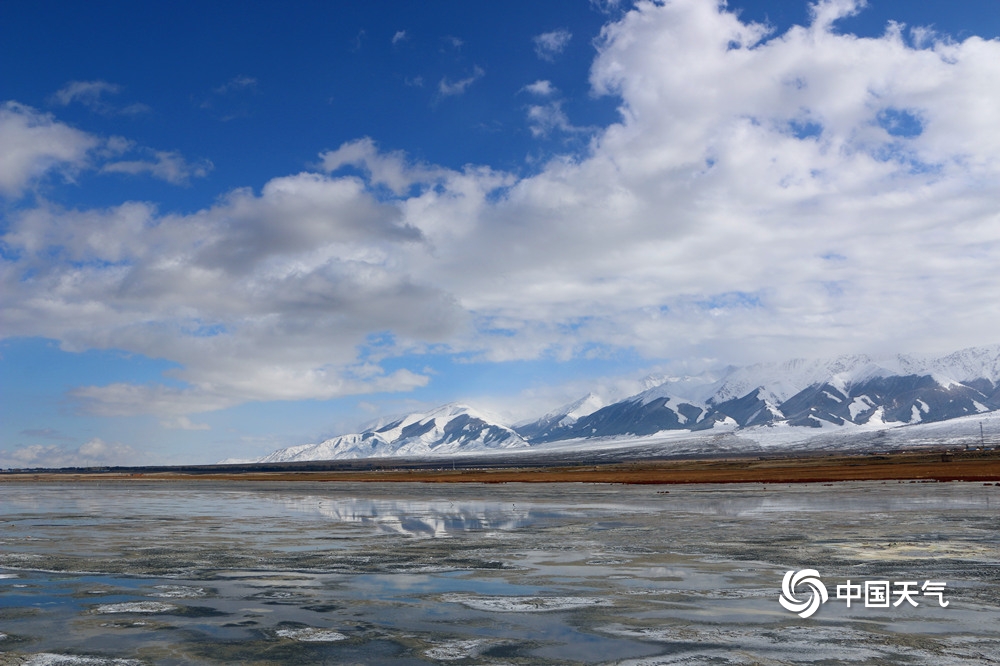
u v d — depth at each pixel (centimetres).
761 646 1231
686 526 3275
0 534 3259
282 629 1383
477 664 1157
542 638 1300
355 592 1744
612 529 3203
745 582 1822
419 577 1959
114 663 1177
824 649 1212
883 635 1298
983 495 5116
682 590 1728
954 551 2300
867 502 4638
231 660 1188
